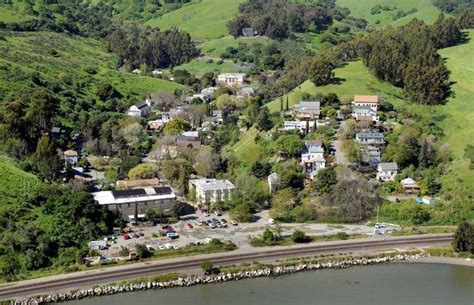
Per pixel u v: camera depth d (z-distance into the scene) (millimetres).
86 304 143125
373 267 166000
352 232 187750
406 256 171500
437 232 187875
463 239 173875
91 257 165875
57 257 163625
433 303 144375
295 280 157375
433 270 164125
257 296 147625
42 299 144250
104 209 186625
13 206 176625
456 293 149875
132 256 165125
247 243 177750
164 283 153250
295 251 171875
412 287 153250
